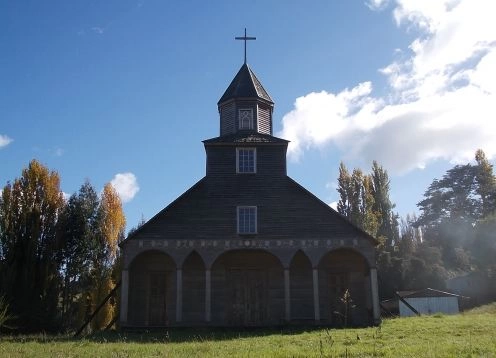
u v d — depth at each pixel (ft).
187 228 106.63
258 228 107.24
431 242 282.36
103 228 168.76
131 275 109.91
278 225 107.55
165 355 57.41
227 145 113.39
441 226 290.15
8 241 122.52
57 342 79.20
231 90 125.59
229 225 107.45
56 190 138.62
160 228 106.22
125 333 94.73
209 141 113.19
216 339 80.02
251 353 57.52
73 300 154.61
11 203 128.36
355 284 110.93
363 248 105.70
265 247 105.91
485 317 104.99
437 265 232.32
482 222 243.19
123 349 65.31
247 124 121.80
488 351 54.13
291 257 105.29
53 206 136.46
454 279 229.66
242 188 110.52
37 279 122.83
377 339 71.46
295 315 107.96
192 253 108.58
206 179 110.93
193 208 108.27
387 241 224.12
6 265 117.91
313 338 74.95
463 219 292.81
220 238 106.32
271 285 110.11
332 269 111.65
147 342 78.54
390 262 217.77
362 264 111.96
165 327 101.19
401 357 51.55
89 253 153.99
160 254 111.55
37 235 126.62
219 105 126.11
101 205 168.96
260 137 116.47
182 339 82.07
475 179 308.60
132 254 104.12
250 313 109.09
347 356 52.75
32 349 68.23
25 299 117.60
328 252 105.81
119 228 173.27
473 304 208.54
